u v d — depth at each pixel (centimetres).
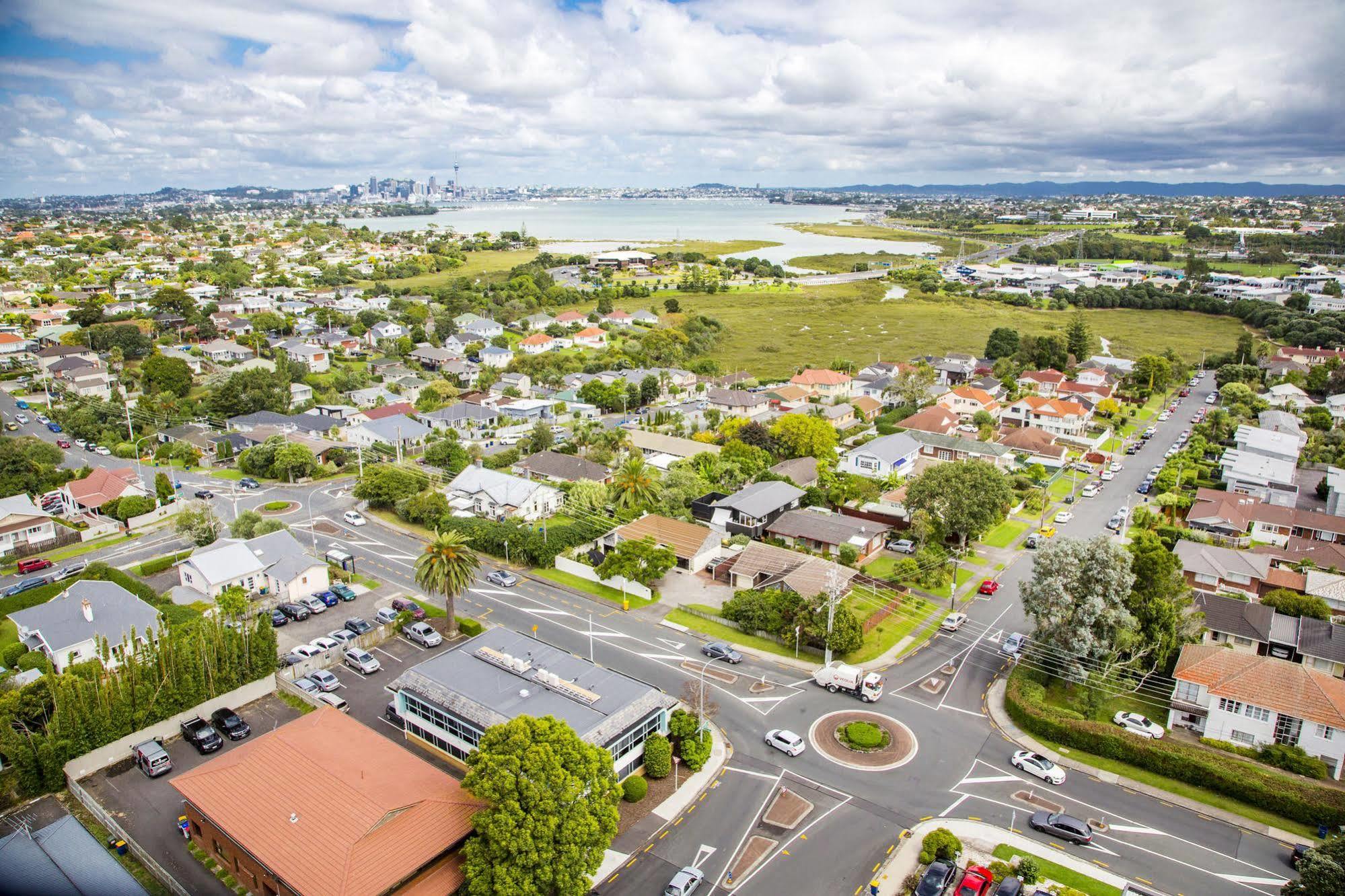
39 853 4656
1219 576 9106
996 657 7775
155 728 6388
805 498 11350
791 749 6222
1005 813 5631
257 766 5369
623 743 5847
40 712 6228
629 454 12900
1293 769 6078
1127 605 7325
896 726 6638
